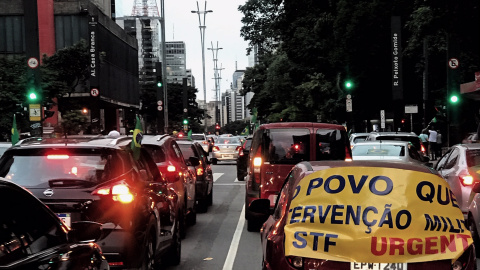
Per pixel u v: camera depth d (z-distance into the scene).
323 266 4.80
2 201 3.74
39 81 23.73
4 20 59.91
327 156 12.17
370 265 4.76
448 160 12.75
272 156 12.19
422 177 5.10
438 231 4.88
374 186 5.05
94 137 8.06
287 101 51.16
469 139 28.61
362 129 52.19
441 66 39.31
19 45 59.88
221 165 39.31
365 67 40.97
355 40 39.81
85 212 6.66
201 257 9.98
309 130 12.22
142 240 6.88
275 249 5.05
